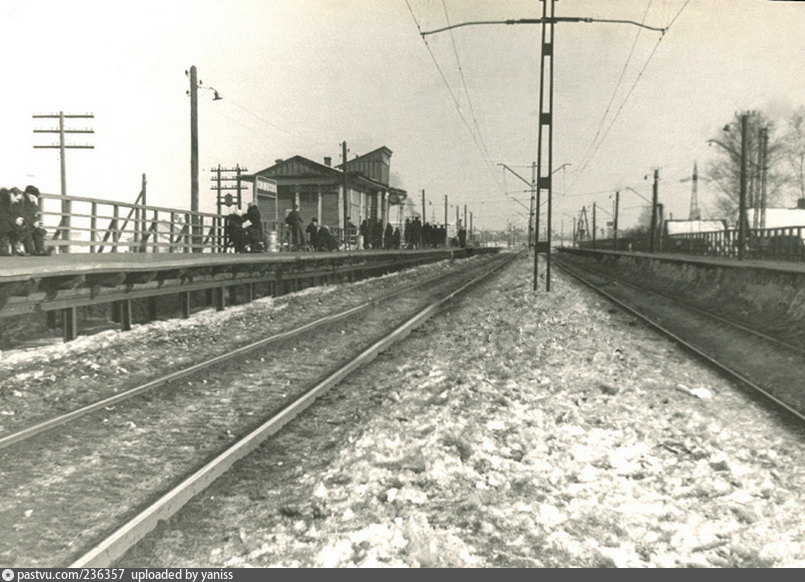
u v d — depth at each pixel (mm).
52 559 4590
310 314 18938
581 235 137375
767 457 6543
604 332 15336
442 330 16234
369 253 34188
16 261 14164
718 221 75812
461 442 6617
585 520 5047
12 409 8352
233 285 20359
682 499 5469
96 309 19328
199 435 7426
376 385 10070
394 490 5520
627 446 6711
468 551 4547
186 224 23031
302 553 4551
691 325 18125
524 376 10094
